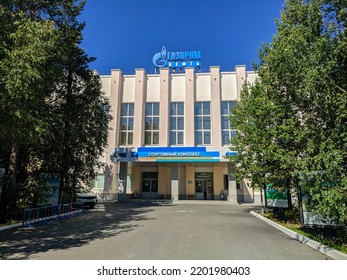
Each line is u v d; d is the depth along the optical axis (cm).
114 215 1576
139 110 3067
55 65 1130
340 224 804
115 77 3153
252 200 2803
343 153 645
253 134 1380
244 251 688
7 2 1074
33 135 891
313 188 687
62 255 645
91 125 1764
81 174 1811
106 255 643
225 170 3200
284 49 763
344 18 684
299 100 804
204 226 1132
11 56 788
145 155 2770
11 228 1071
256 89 1403
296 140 861
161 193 3177
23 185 1392
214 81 3042
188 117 2981
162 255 643
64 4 1463
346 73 690
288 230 972
